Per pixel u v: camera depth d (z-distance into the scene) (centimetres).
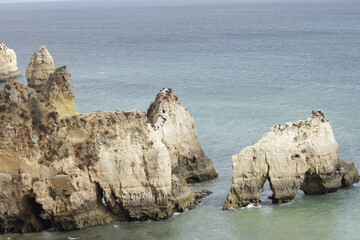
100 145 5553
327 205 5972
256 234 5406
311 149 5994
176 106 6806
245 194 5928
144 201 5616
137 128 5688
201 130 9056
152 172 5609
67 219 5441
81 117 5628
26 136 5466
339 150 7844
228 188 6538
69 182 5403
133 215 5625
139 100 11569
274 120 9662
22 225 5500
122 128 5650
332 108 10500
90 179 5512
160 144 5684
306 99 11406
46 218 5625
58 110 5706
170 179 5706
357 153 7700
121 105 11069
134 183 5588
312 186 6197
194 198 6059
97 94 12238
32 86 12062
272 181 5922
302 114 10069
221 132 8919
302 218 5691
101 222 5594
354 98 11394
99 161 5509
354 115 9912
